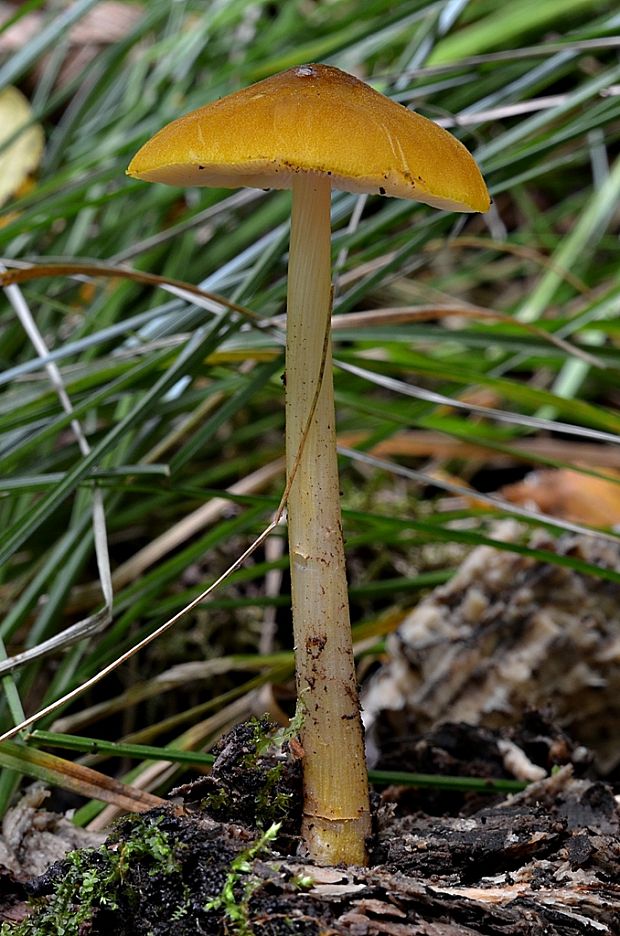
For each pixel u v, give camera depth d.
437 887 0.21
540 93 0.45
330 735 0.22
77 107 0.36
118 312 0.34
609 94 0.30
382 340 0.31
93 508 0.26
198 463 0.34
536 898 0.21
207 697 0.29
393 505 0.34
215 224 0.36
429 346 0.40
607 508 0.35
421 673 0.27
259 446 0.36
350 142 0.20
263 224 0.34
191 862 0.21
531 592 0.27
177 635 0.30
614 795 0.25
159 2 0.37
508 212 0.49
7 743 0.23
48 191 0.32
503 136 0.30
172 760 0.23
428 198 0.22
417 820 0.23
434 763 0.25
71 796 0.26
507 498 0.36
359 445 0.31
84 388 0.28
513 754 0.25
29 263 0.29
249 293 0.27
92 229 0.38
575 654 0.27
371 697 0.28
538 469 0.40
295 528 0.22
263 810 0.22
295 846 0.22
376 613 0.32
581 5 0.37
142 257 0.34
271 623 0.30
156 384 0.26
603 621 0.27
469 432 0.35
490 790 0.24
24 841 0.23
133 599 0.27
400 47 0.41
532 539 0.30
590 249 0.41
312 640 0.22
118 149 0.32
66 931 0.21
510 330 0.32
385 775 0.24
